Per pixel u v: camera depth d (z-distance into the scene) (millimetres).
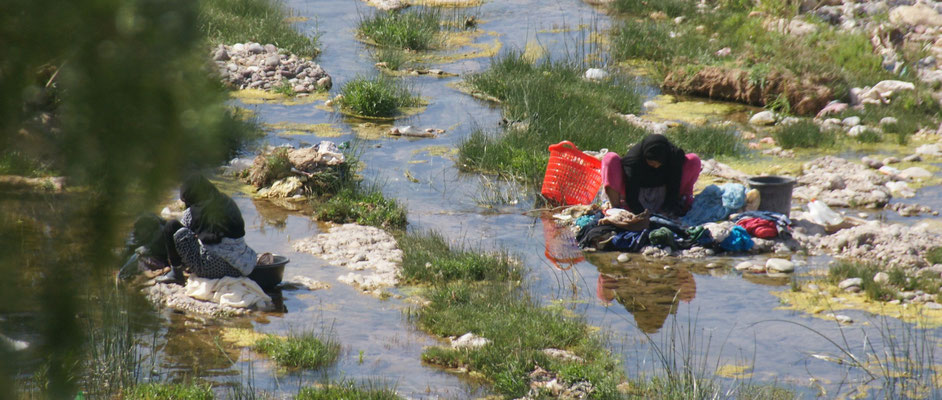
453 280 10031
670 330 8750
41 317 2084
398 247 11195
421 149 16062
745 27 23953
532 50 23906
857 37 22078
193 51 1932
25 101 1863
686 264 10820
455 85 20703
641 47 23469
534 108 17578
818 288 9938
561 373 7430
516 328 8414
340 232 11617
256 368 7547
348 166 13859
